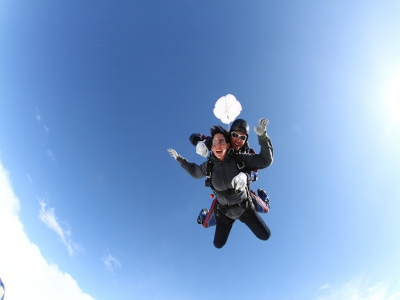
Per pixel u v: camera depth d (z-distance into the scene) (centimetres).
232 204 405
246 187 402
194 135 451
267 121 330
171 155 450
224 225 439
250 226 441
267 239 440
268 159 366
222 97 405
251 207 423
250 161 383
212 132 390
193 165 431
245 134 386
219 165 393
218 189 400
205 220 470
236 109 398
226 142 385
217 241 441
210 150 402
